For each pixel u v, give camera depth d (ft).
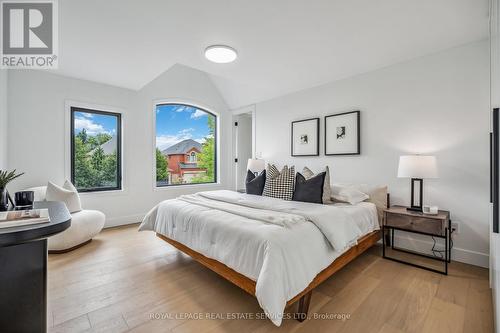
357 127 10.59
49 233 3.18
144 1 5.96
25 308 3.51
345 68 10.14
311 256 5.28
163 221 8.31
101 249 9.14
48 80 10.59
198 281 6.79
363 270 7.54
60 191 9.27
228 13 6.44
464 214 8.04
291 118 13.52
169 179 15.80
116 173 12.92
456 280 6.83
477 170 7.80
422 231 7.53
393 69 9.65
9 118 9.65
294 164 13.34
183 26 7.09
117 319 5.12
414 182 9.06
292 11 6.35
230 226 5.81
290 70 10.42
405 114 9.32
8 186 9.71
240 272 5.18
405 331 4.79
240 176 18.38
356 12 6.40
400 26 7.06
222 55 8.66
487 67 7.64
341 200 8.68
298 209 6.91
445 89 8.41
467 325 4.95
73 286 6.44
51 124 10.67
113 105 12.42
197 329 4.84
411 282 6.75
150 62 9.65
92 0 5.94
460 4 6.04
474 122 7.86
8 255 3.37
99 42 8.03
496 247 4.42
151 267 7.65
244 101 16.08
